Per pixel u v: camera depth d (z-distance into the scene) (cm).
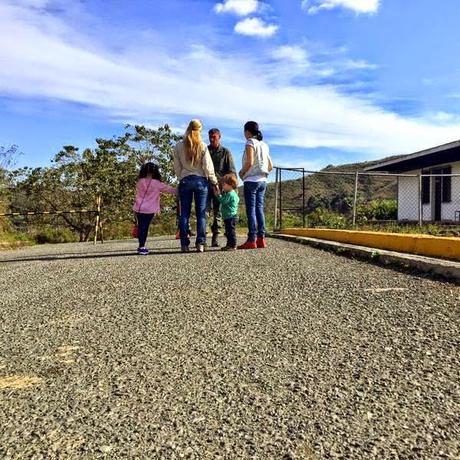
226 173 786
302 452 159
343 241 759
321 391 203
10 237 1585
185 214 713
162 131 2700
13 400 205
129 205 2591
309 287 400
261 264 536
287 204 1598
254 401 196
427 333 271
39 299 398
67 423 183
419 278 417
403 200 2270
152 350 260
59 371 235
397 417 180
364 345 257
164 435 172
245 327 295
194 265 545
